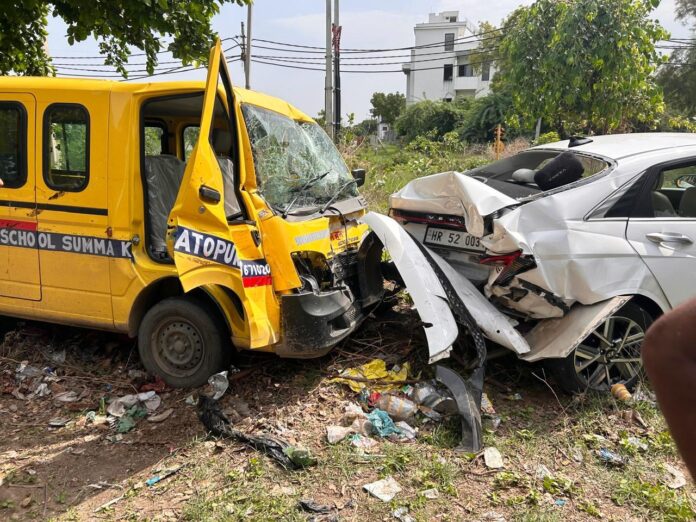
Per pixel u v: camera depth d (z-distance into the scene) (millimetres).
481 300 3877
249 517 2762
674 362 986
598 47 7691
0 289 4348
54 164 4090
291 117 4797
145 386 4098
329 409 3797
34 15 7191
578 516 2830
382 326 4961
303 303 3795
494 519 2775
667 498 2926
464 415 3402
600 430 3598
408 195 4312
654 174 3990
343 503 2889
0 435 3523
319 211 4367
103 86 3949
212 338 3918
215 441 3426
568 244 3641
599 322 3588
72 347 4676
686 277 3896
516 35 8742
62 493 2979
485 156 18844
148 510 2838
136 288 3973
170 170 4551
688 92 27312
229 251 3535
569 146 4672
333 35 19312
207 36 7305
